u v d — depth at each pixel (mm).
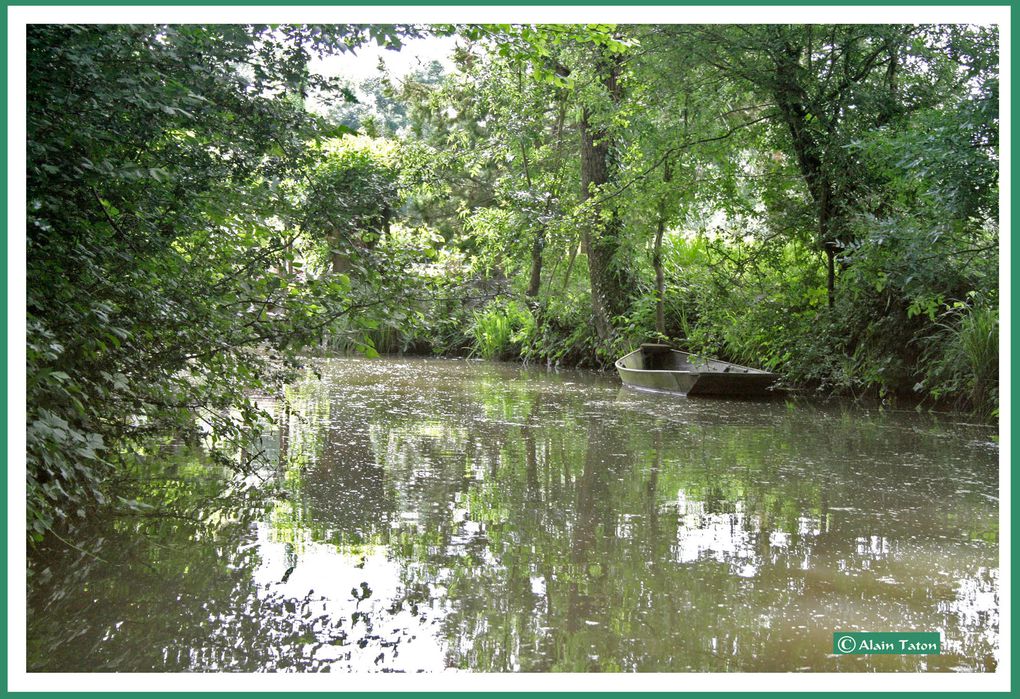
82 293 3980
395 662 2963
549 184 16094
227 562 3990
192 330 4945
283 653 3020
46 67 3746
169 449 6242
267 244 5898
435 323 5617
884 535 4723
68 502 4277
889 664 3014
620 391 12312
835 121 11508
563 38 5086
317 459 6418
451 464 6422
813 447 7512
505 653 3064
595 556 4246
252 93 4812
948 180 8109
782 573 4051
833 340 11859
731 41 11523
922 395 11086
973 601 3699
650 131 12977
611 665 2982
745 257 13180
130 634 3166
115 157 4168
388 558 4121
